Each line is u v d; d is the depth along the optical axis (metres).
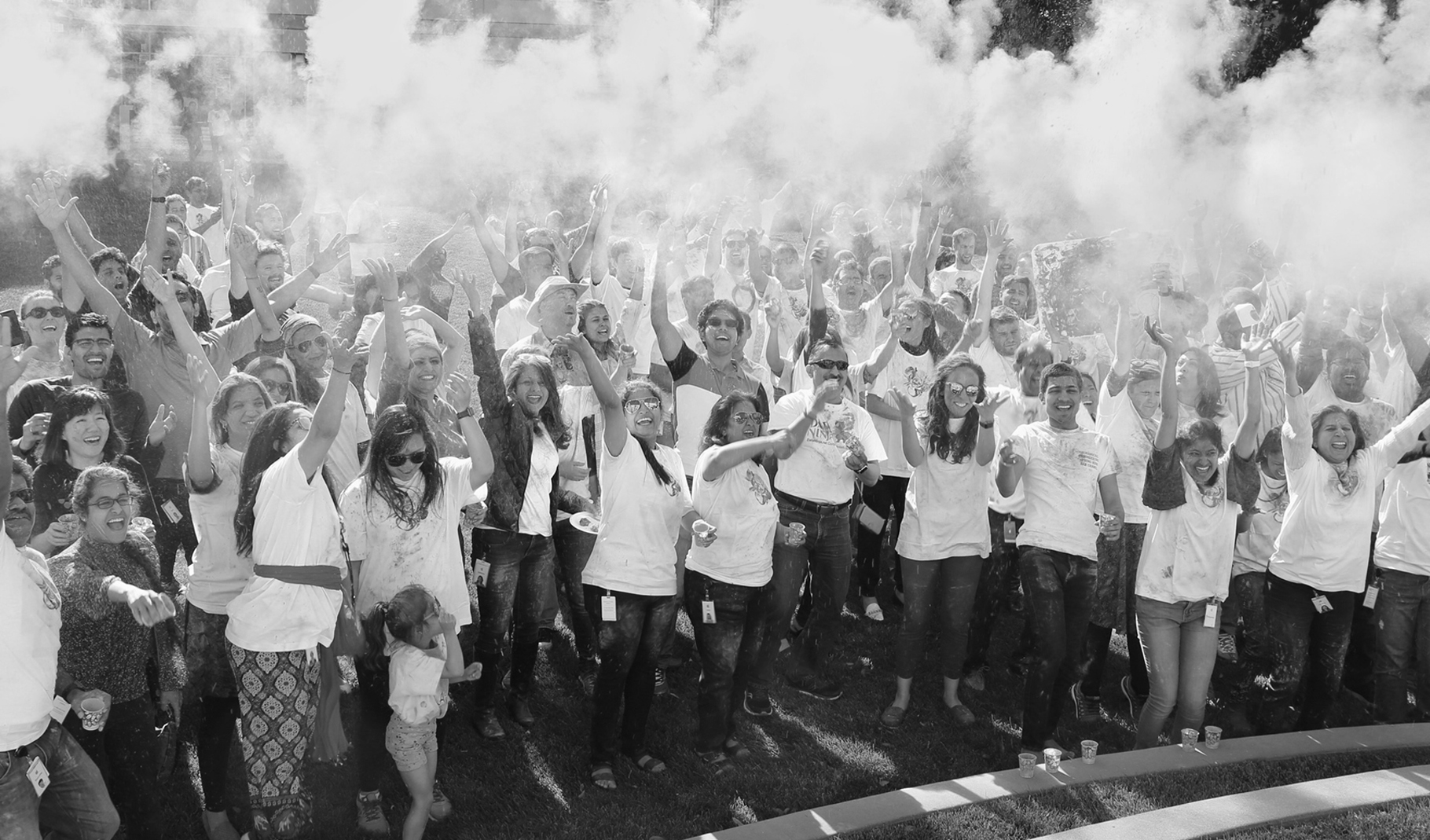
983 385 6.65
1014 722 7.02
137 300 7.27
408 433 5.30
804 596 7.93
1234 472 6.48
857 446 6.74
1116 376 7.75
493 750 6.24
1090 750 6.26
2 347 4.35
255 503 5.03
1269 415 7.93
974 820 5.67
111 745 4.99
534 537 6.31
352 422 6.38
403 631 5.13
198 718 6.23
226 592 5.31
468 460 5.66
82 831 4.68
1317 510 6.74
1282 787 5.94
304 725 5.02
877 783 6.20
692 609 6.25
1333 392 7.82
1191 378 7.39
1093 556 6.55
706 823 5.71
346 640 5.28
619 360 7.40
